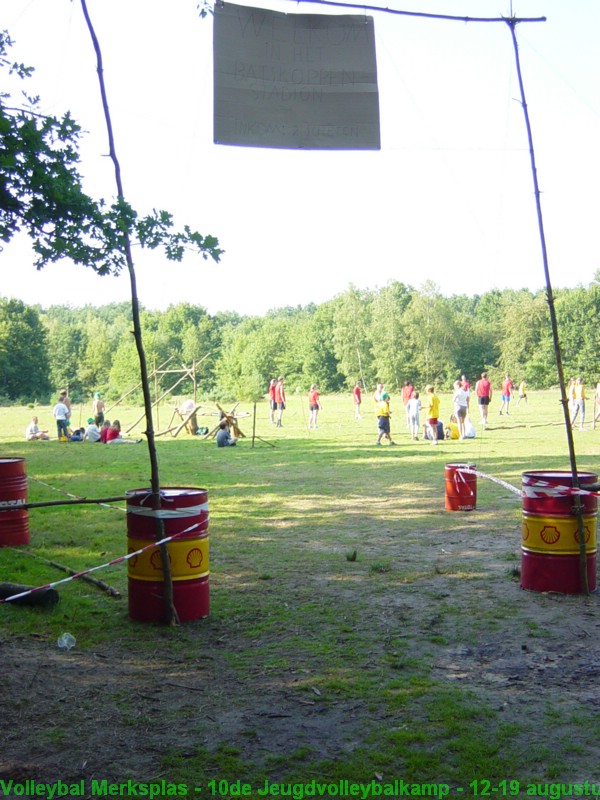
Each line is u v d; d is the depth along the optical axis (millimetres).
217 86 6996
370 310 104312
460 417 29875
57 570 10125
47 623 7875
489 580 9391
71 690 6168
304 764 4977
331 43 7234
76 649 7109
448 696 5965
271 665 6668
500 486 17234
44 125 6773
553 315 8539
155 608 7824
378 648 7070
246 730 5453
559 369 8625
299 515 14125
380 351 98938
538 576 8805
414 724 5508
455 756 5039
